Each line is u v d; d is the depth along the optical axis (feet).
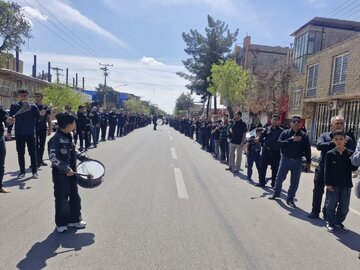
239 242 16.89
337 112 75.97
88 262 13.70
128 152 51.03
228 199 25.54
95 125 55.98
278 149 30.48
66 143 16.94
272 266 14.44
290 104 100.42
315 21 95.81
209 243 16.46
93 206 21.34
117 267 13.41
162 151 55.62
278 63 107.96
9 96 99.76
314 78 84.94
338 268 14.76
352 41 68.03
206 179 33.04
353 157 17.66
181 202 23.54
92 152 48.60
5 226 17.11
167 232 17.53
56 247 14.98
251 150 34.01
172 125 193.26
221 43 167.63
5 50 83.15
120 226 17.99
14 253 14.21
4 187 24.66
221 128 48.06
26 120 27.78
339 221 20.22
